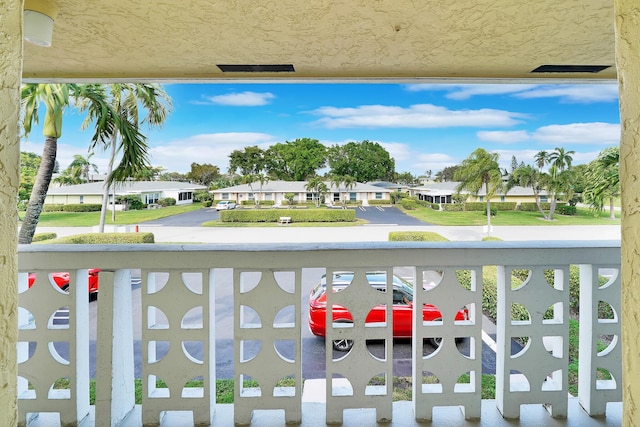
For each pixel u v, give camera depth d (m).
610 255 1.29
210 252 1.27
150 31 1.62
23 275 1.28
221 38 1.70
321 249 1.27
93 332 3.08
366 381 1.30
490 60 2.00
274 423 1.29
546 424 1.28
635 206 0.46
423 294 1.30
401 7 1.41
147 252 1.26
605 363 1.31
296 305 1.29
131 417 1.33
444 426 1.28
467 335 1.31
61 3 1.37
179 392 1.29
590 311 1.32
